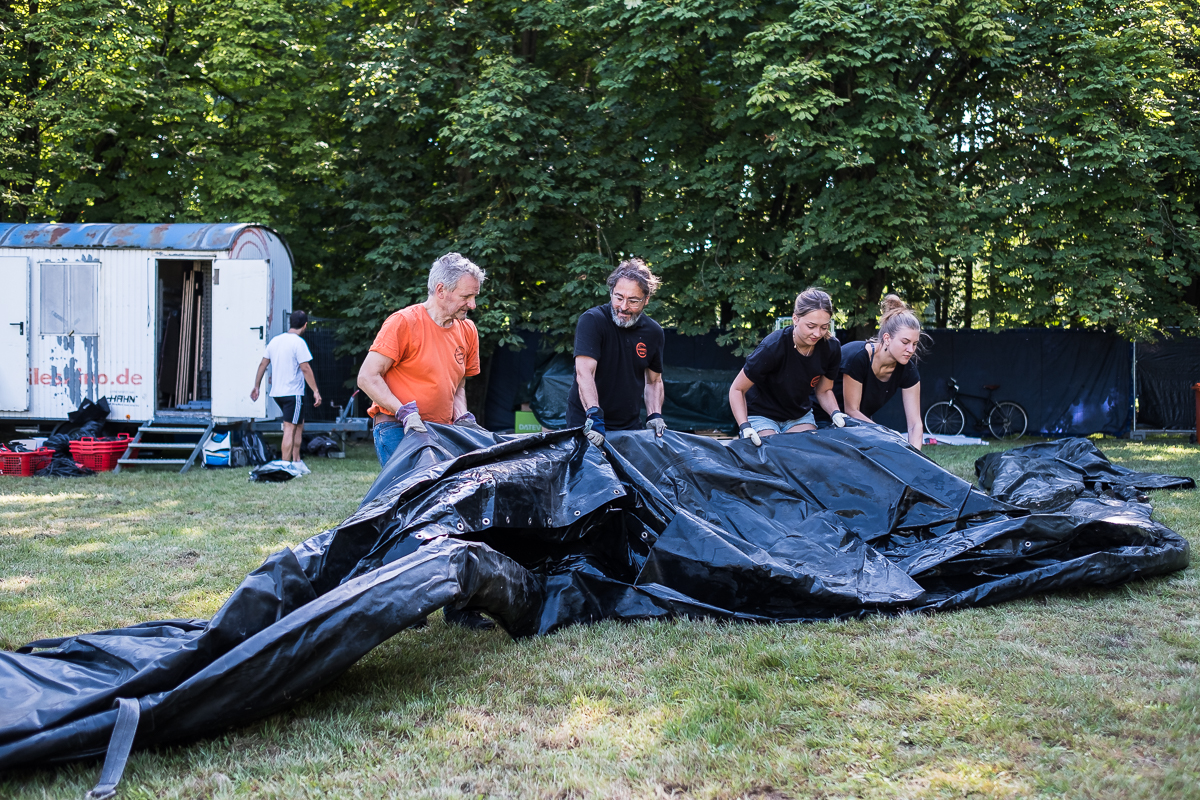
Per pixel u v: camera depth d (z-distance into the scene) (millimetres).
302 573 3092
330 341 17375
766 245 14789
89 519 7016
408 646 3668
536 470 4043
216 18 14859
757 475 4777
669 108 14680
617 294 4602
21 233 12055
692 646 3547
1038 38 13844
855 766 2498
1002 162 14547
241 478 9914
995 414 16109
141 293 11844
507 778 2453
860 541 4426
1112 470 8016
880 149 13023
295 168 15609
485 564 3322
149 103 14688
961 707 2871
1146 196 13672
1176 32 14508
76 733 2498
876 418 16234
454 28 15031
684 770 2467
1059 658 3342
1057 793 2322
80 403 12000
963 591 4219
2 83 14633
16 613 4199
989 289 14938
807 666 3244
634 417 4910
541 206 14727
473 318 14398
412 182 16141
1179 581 4543
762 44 12672
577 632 3770
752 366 4973
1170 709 2838
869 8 12539
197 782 2447
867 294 14484
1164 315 15109
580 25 15133
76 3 14094
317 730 2787
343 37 15664
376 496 4020
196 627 3379
